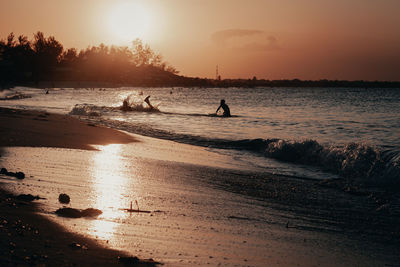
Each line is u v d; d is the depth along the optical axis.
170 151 13.94
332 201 8.08
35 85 126.62
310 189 9.09
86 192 7.47
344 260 5.05
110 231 5.43
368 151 11.42
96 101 49.28
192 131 20.08
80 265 4.14
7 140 13.20
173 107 41.06
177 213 6.64
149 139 16.80
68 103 42.75
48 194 7.07
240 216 6.76
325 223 6.64
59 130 16.86
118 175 9.30
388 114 33.22
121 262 4.36
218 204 7.43
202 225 6.08
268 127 22.25
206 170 10.77
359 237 5.98
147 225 5.86
